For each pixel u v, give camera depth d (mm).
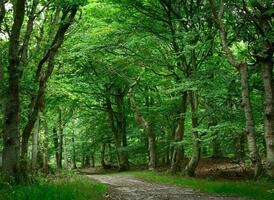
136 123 49500
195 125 28594
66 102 42281
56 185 16031
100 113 52938
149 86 41344
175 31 27828
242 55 22906
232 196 16922
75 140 62688
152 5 27516
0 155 25875
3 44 21219
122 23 28984
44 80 19719
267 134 20453
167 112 39531
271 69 20672
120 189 21406
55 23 19359
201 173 30312
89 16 26969
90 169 59719
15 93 16984
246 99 18875
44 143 34625
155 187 22625
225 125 23984
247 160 31672
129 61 34156
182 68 29156
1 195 12656
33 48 23016
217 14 19219
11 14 20391
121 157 48938
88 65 39000
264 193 16172
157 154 46562
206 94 25484
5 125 17000
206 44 26297
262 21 20172
